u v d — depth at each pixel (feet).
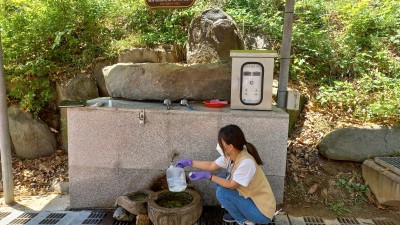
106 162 11.53
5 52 16.28
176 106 11.75
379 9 21.54
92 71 17.31
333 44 18.94
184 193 10.84
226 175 9.89
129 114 11.16
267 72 10.91
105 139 11.38
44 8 17.21
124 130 11.28
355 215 11.28
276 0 22.29
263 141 11.00
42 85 16.65
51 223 10.74
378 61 18.20
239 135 8.64
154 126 11.18
